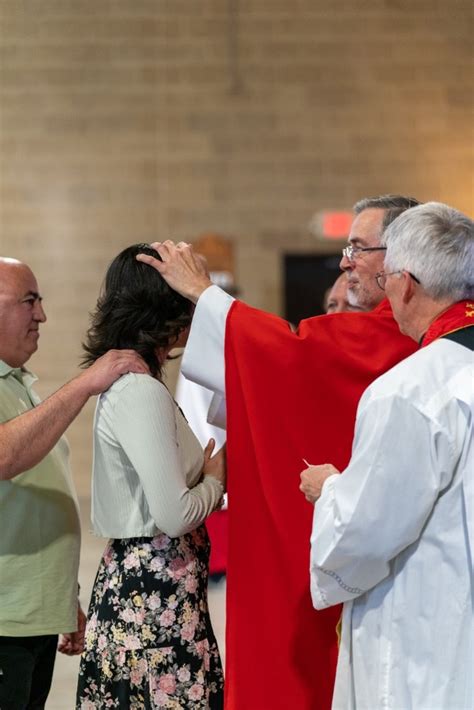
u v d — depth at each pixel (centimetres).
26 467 306
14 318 340
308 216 1199
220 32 1184
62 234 1199
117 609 303
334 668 314
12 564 325
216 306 319
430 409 251
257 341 317
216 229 1202
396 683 258
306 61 1185
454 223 270
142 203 1199
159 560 302
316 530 262
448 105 1185
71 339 1202
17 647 328
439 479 250
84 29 1185
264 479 315
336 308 452
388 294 278
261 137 1193
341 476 260
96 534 314
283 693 313
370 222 346
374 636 265
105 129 1193
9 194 1195
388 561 260
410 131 1189
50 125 1191
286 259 1199
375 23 1180
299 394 317
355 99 1189
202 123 1193
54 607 332
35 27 1184
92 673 307
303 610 314
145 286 317
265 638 313
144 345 317
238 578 315
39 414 302
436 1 1178
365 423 255
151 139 1195
